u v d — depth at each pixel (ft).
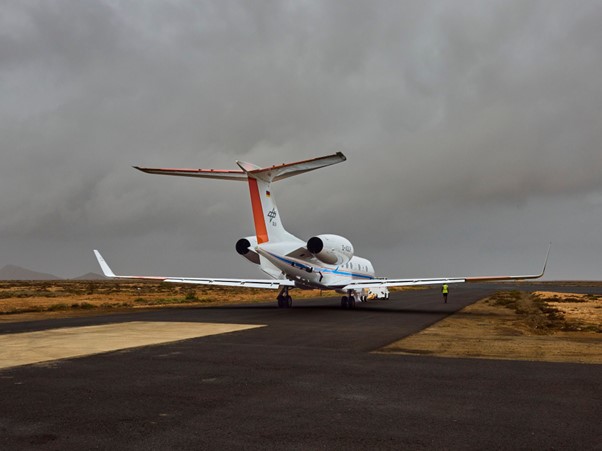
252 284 103.55
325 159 80.28
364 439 19.99
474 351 44.91
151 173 83.61
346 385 30.12
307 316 85.92
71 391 28.40
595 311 109.09
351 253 111.96
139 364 37.29
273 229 96.84
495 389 29.12
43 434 20.51
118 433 20.68
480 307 123.13
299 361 38.83
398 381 31.32
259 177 92.79
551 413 23.98
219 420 22.62
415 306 125.49
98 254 97.66
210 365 36.96
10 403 25.64
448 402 26.04
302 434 20.61
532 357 41.68
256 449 18.79
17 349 44.98
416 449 18.89
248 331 60.64
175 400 26.35
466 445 19.35
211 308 110.01
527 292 294.87
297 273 101.45
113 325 67.97
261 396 27.30
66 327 65.10
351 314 91.71
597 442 19.80
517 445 19.39
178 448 18.85
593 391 28.71
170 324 69.67
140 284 428.56
